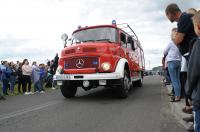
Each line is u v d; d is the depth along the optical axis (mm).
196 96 3609
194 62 3561
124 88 11148
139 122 7086
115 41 11859
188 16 6375
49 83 20578
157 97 11594
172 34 8344
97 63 10734
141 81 16750
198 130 3666
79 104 10148
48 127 6758
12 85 16594
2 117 8297
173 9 7191
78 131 6309
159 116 7789
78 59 10961
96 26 12398
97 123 7035
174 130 6297
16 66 18000
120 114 8109
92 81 10867
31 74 16797
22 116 8305
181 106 8312
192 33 6363
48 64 22172
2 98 13062
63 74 11102
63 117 7871
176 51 9492
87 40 12148
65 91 11852
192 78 3580
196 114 3674
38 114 8508
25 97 13797
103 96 12289
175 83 9469
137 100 10797
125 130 6328
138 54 15914
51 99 12234
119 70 10750
